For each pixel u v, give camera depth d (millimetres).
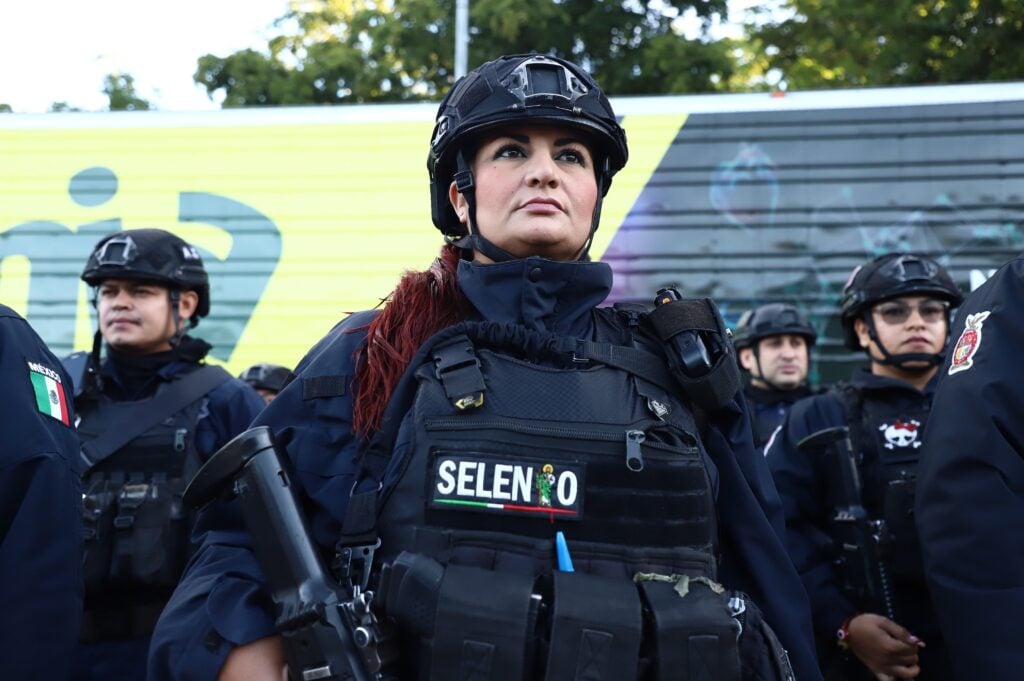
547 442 1521
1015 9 11602
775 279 5754
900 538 2922
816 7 12883
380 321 1703
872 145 5805
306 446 1634
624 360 1644
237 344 5883
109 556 2930
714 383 1658
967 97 5785
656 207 5852
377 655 1450
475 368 1571
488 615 1391
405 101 13875
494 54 12797
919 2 12188
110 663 2902
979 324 1897
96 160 6090
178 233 5992
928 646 2869
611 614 1403
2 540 1780
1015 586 1728
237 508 1672
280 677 1509
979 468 1788
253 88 13883
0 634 1722
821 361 5695
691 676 1424
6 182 6082
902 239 5723
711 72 12742
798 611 1707
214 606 1525
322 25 14531
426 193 5926
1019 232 5652
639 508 1529
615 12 12961
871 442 3100
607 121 1751
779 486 3143
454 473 1501
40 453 1812
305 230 5957
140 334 3217
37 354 1937
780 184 5816
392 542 1519
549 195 1698
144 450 3070
